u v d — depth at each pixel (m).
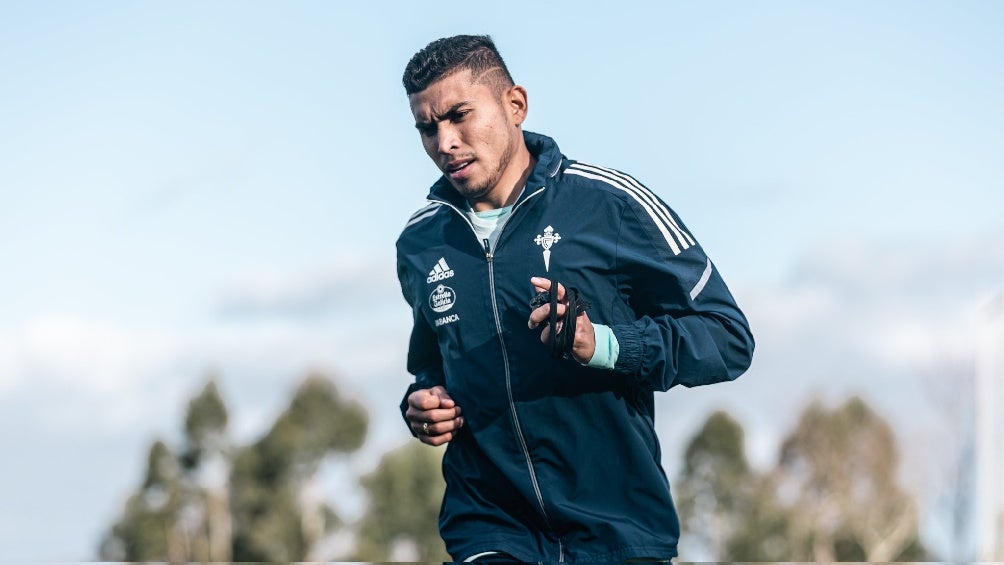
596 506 2.96
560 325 2.76
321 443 30.77
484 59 2.99
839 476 33.91
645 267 2.94
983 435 23.84
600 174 3.03
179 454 31.88
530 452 2.99
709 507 33.47
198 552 31.34
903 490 33.31
